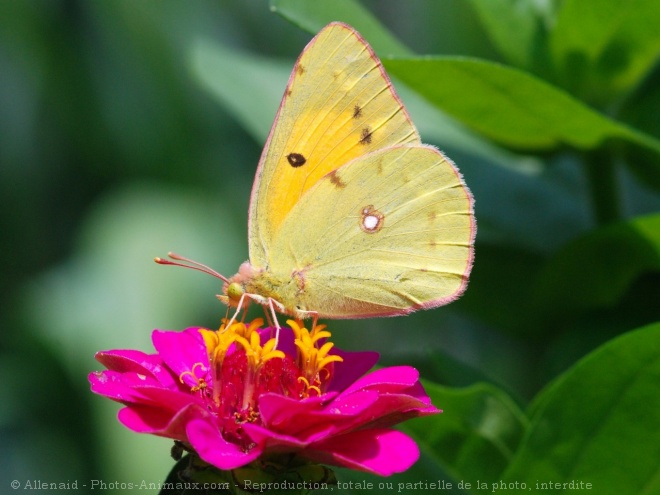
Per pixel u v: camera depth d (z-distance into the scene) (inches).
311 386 8.0
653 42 9.0
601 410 8.0
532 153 9.3
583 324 9.2
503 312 9.5
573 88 9.2
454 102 8.8
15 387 11.3
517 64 9.3
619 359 7.9
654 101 9.3
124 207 11.2
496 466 8.3
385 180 8.3
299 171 8.4
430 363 9.4
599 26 9.0
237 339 8.0
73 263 11.1
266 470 7.7
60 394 11.2
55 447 11.1
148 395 7.6
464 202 8.3
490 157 9.9
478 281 9.5
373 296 8.5
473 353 11.3
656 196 9.9
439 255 8.3
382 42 8.9
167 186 11.5
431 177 8.3
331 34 8.2
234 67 9.9
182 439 7.6
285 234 8.4
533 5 9.2
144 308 10.6
